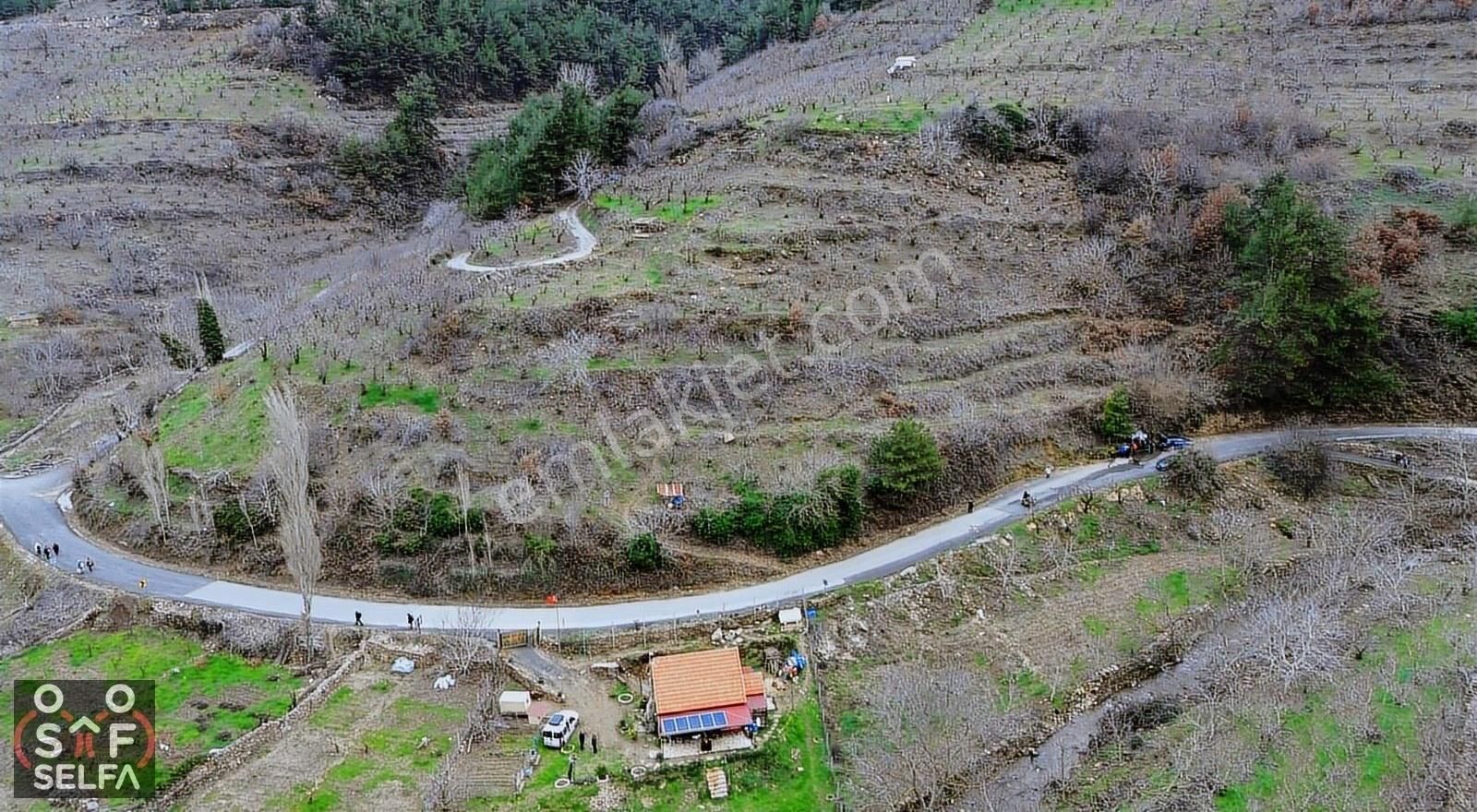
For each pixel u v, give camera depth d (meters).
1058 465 77.31
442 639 60.50
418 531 66.06
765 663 58.59
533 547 64.44
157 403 85.69
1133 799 50.44
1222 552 69.56
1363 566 65.81
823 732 54.75
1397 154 101.31
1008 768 54.28
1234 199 91.25
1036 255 94.44
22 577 69.00
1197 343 86.19
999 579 65.81
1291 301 79.44
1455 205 92.19
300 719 54.84
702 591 64.00
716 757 52.44
